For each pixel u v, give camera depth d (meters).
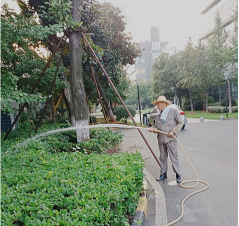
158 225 2.61
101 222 1.78
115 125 3.82
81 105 5.74
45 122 10.48
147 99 50.94
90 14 8.41
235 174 4.04
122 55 13.12
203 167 4.64
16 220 1.78
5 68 5.88
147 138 9.38
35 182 2.41
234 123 10.51
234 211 2.75
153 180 4.11
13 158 3.55
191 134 9.12
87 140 5.43
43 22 6.75
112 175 2.60
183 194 3.41
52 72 6.78
